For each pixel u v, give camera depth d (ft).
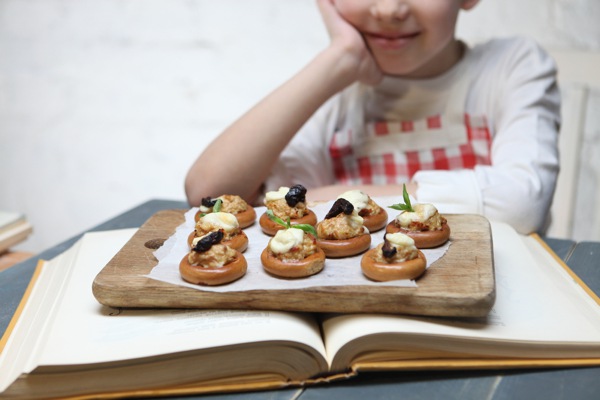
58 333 1.97
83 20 5.25
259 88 5.09
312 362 1.90
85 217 5.82
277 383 1.90
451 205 2.83
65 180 5.75
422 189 2.88
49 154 5.69
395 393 1.88
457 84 3.52
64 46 5.36
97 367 1.85
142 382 1.88
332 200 2.81
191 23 5.05
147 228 2.55
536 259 2.49
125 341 1.91
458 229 2.41
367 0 3.14
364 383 1.93
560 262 2.54
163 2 5.05
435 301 1.95
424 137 3.58
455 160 3.54
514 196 2.82
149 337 1.92
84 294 2.22
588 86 4.02
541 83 3.38
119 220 3.29
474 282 2.02
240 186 3.15
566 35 4.38
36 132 5.67
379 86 3.60
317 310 2.00
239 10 4.93
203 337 1.89
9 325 2.18
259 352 1.88
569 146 4.12
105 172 5.64
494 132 3.50
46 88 5.51
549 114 3.34
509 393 1.85
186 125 5.32
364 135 3.67
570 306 2.10
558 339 1.92
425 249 2.26
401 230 2.29
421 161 3.58
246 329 1.92
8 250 3.30
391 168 3.62
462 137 3.52
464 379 1.92
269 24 4.92
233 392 1.91
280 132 3.18
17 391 1.85
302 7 4.81
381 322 1.94
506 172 2.95
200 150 5.35
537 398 1.82
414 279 2.04
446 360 1.93
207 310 2.06
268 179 3.43
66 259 2.59
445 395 1.86
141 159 5.50
